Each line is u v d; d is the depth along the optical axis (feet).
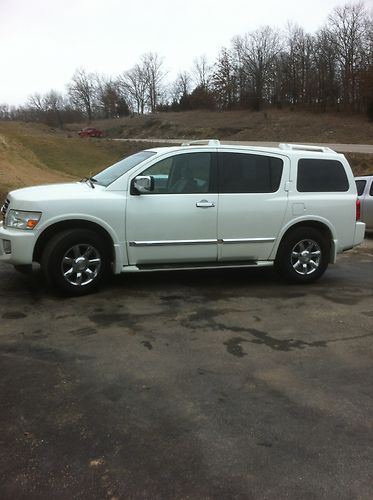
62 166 122.31
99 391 11.73
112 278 21.89
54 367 12.95
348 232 22.40
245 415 10.82
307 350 14.56
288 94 264.52
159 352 14.10
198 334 15.57
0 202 46.85
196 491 8.37
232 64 290.35
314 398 11.67
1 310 17.28
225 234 20.30
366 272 25.30
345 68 233.76
